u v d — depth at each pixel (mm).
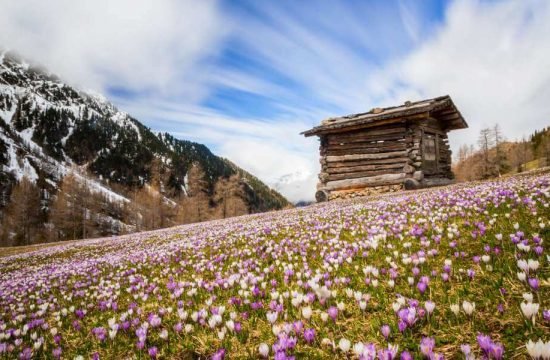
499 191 8516
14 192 104812
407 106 24734
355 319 3207
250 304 4027
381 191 24109
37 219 110875
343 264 5145
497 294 3012
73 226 101438
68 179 106812
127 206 120438
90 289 7336
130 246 16562
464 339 2500
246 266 6281
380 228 7043
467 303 2650
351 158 25594
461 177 119875
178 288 5535
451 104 23156
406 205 10086
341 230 8047
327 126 25609
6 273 14219
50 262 16141
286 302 3912
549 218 5023
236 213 106125
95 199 115438
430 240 5414
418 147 22875
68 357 3688
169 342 3465
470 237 5047
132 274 8094
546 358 1826
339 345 2465
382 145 24438
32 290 8523
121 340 3834
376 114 25406
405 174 23062
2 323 5512
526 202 6301
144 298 5293
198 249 9555
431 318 2785
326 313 3244
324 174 26547
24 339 4594
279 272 5531
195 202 101562
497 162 88312
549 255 3465
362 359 2186
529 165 129500
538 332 2312
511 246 4164
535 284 2777
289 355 2631
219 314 3617
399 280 3986
